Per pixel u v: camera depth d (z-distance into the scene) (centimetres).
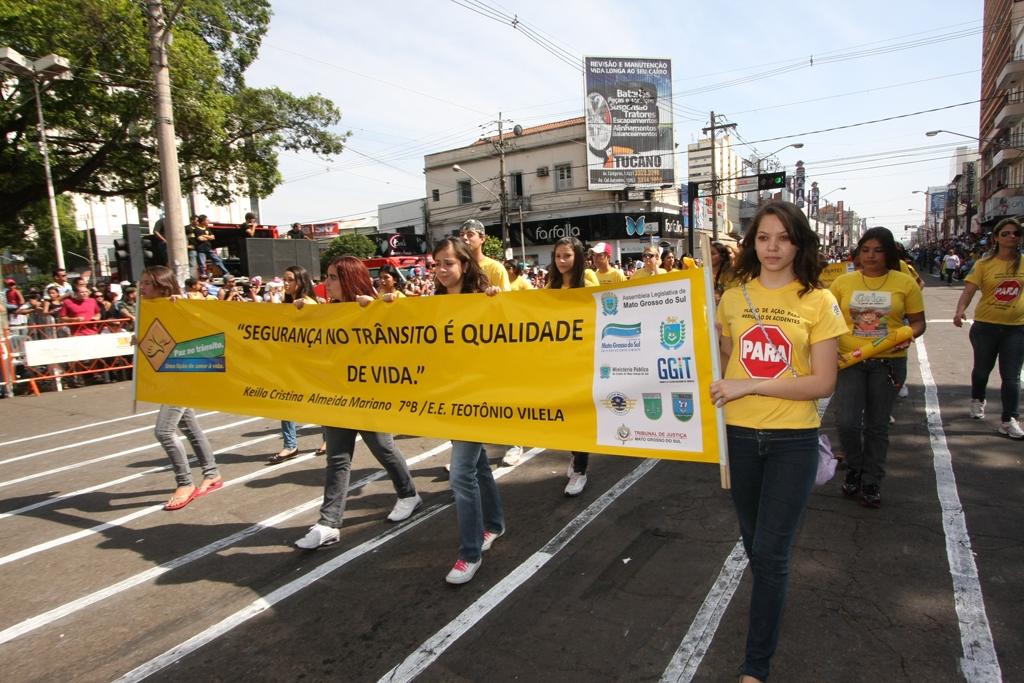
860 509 400
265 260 1619
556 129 3925
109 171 2081
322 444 650
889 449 516
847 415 407
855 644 263
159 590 347
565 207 3953
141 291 490
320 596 331
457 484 339
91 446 691
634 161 3566
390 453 413
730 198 5684
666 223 3934
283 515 450
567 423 314
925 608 286
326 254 3841
